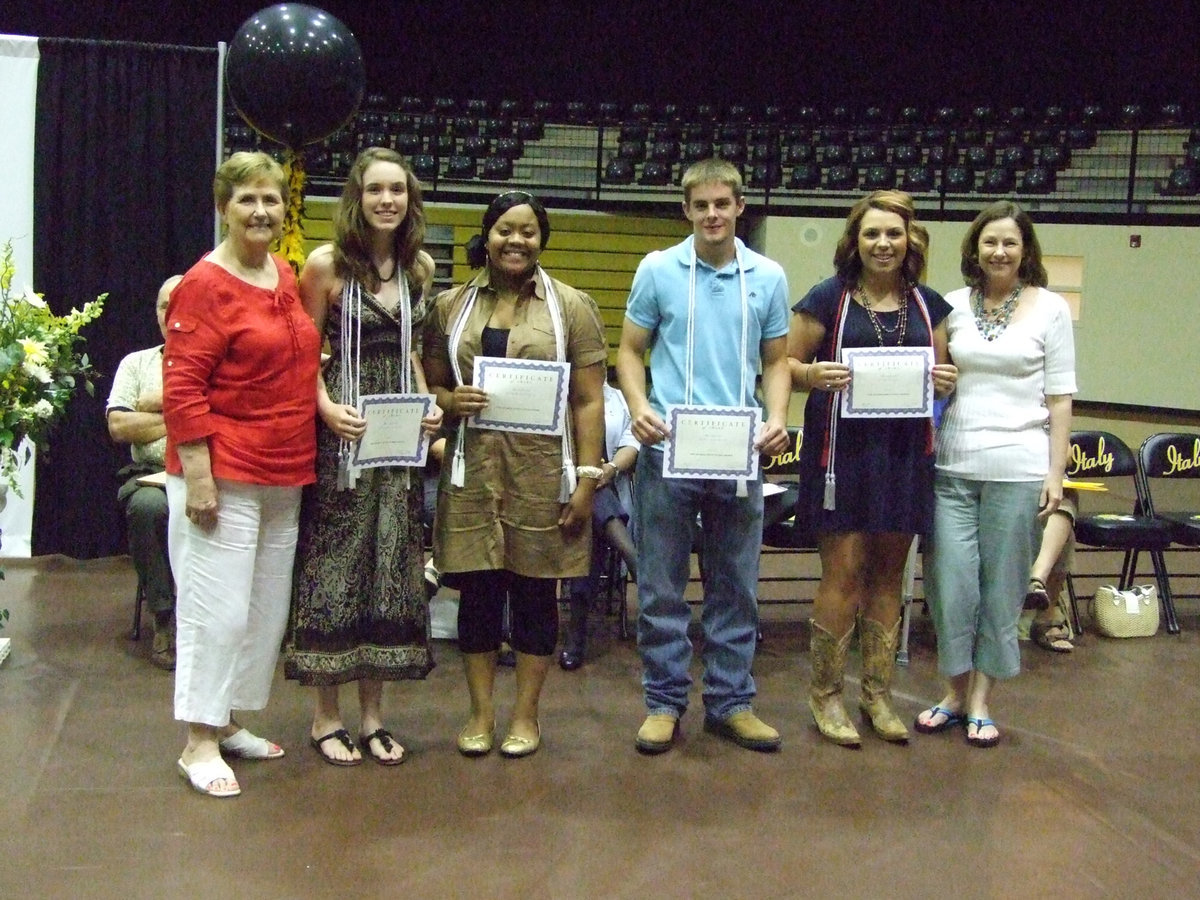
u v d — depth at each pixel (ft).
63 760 9.64
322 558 9.44
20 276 16.78
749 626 10.44
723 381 10.02
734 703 10.43
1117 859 8.29
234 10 31.42
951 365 10.50
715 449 9.73
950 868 8.09
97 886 7.50
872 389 10.00
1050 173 34.32
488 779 9.50
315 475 9.42
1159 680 12.81
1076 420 38.60
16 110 16.55
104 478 16.98
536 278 9.80
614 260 36.60
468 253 10.06
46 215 16.67
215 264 8.84
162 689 11.60
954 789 9.53
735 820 8.82
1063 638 14.10
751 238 39.32
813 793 9.37
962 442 10.46
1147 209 34.09
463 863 7.97
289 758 9.86
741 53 35.53
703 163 9.92
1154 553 15.26
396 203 9.26
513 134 35.29
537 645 9.96
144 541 12.29
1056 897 7.71
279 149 30.19
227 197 8.81
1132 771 10.02
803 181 35.14
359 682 10.00
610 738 10.57
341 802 8.95
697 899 7.55
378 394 9.35
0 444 11.19
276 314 8.94
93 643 13.08
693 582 17.56
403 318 9.50
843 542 10.37
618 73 35.65
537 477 9.57
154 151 16.90
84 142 16.69
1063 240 38.65
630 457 13.65
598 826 8.64
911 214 10.17
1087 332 38.86
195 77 16.98
